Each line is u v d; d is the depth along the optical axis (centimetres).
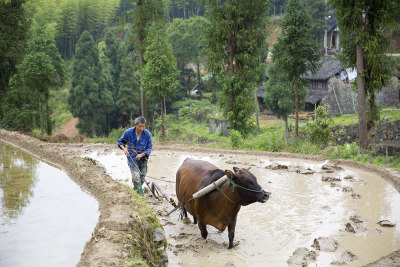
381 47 2217
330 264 587
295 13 2392
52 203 773
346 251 619
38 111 4122
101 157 1595
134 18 3072
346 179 1139
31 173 1112
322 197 946
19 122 3722
